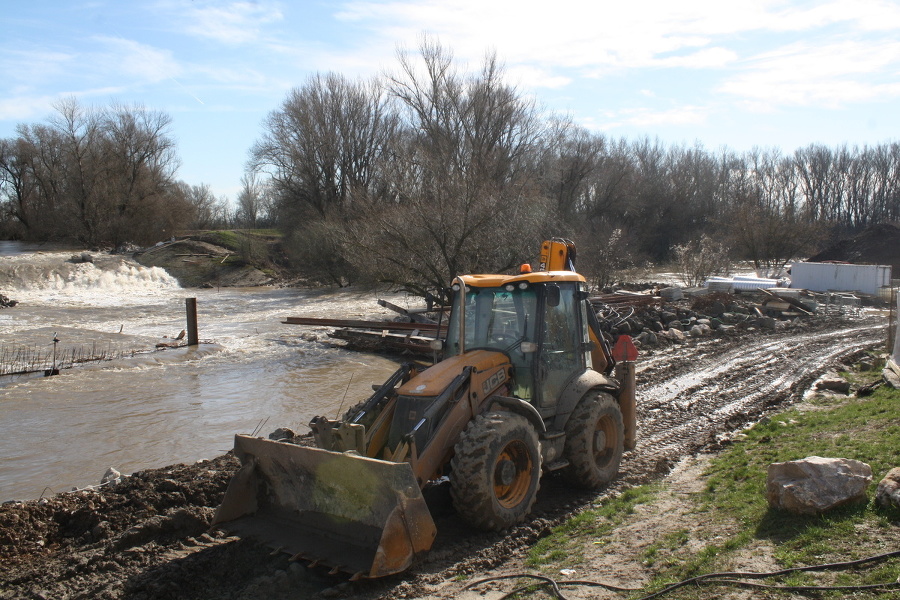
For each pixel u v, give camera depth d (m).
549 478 7.60
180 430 11.44
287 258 51.03
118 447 10.44
